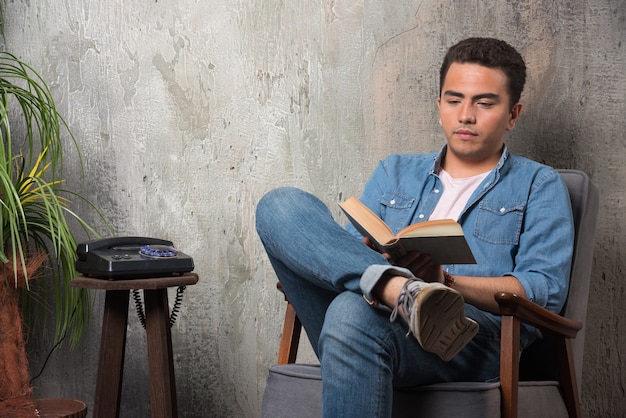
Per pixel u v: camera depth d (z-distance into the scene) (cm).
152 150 243
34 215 232
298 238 154
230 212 244
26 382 201
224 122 244
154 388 190
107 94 242
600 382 237
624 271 235
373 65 242
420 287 138
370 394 142
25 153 241
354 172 243
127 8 242
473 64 190
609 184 236
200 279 245
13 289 201
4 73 241
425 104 241
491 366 168
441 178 198
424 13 240
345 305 147
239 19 243
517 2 238
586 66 236
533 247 180
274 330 245
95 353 245
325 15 242
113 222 243
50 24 241
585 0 236
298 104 243
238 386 246
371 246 167
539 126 238
